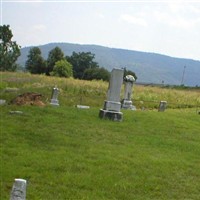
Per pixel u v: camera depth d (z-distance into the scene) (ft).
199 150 61.16
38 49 387.34
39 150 51.57
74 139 58.90
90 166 46.14
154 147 59.82
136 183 41.88
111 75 78.79
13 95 125.39
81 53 425.69
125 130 69.36
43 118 71.05
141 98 173.37
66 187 38.93
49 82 195.93
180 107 156.66
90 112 83.41
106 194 38.27
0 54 388.16
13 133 59.00
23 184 22.84
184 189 42.29
